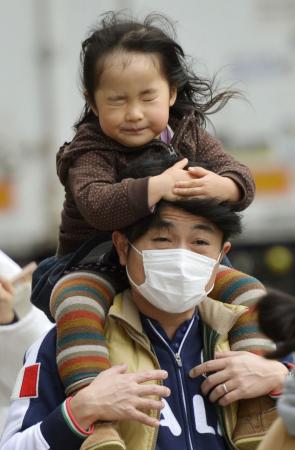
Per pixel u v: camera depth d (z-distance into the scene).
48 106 20.91
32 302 9.34
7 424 8.30
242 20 20.95
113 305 8.34
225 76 20.78
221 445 8.20
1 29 20.86
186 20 20.78
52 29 20.81
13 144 20.98
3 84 20.92
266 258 22.36
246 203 8.48
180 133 8.97
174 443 8.05
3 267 11.23
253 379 8.11
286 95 21.03
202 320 8.47
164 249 8.08
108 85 8.70
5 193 21.11
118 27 8.84
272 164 21.17
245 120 21.00
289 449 6.80
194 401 8.24
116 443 7.77
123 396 7.80
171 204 8.05
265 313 6.77
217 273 8.76
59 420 7.82
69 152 8.77
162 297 8.06
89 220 8.38
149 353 8.21
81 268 8.68
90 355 8.08
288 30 20.97
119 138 8.73
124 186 8.12
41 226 21.14
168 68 8.83
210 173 8.23
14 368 10.54
